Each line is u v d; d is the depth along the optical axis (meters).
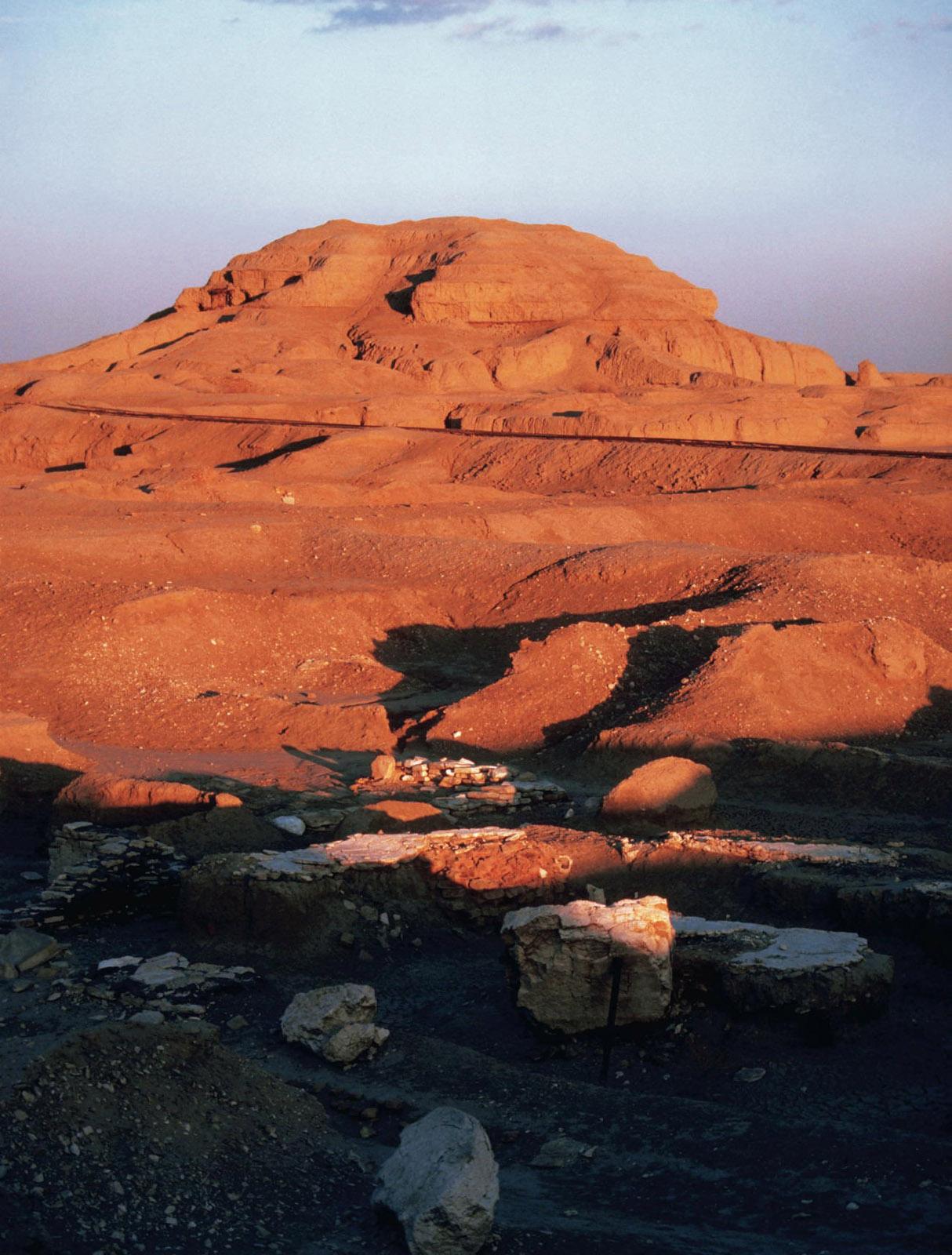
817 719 19.95
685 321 89.38
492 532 35.50
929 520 38.69
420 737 20.73
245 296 97.81
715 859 13.24
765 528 38.06
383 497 43.50
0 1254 6.03
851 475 48.22
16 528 31.70
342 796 17.30
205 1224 6.79
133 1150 7.23
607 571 28.75
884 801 16.97
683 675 21.42
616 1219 7.24
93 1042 7.83
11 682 22.23
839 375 94.00
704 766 16.42
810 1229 6.98
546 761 19.58
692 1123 8.51
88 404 69.94
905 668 21.06
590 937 10.30
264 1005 11.02
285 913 12.27
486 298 86.31
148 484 51.44
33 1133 6.98
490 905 13.04
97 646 23.47
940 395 68.44
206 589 26.16
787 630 21.31
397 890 13.05
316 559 31.41
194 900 12.52
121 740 20.66
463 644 27.59
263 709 21.30
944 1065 9.62
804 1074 9.65
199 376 75.00
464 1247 6.61
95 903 13.01
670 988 10.35
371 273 94.38
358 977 11.83
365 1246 6.73
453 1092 9.28
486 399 67.00
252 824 15.33
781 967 10.30
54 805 15.95
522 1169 8.07
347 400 67.06
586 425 59.16
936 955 11.21
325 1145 8.12
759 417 59.91
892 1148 7.91
